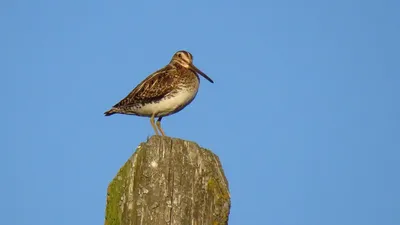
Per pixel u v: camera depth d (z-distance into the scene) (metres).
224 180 10.46
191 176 10.20
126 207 9.95
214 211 10.11
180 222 9.95
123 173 10.20
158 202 9.97
